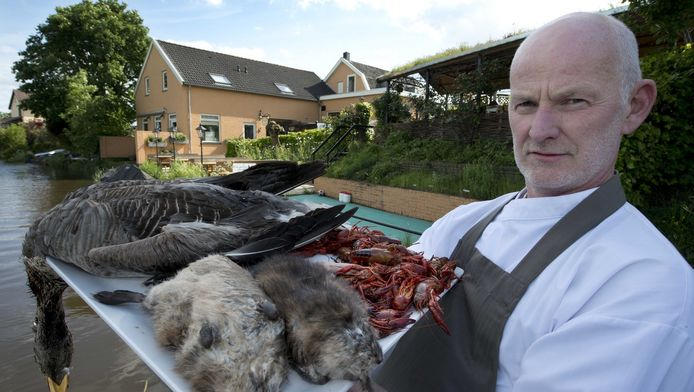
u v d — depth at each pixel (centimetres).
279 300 131
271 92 3105
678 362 118
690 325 122
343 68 3641
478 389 164
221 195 225
